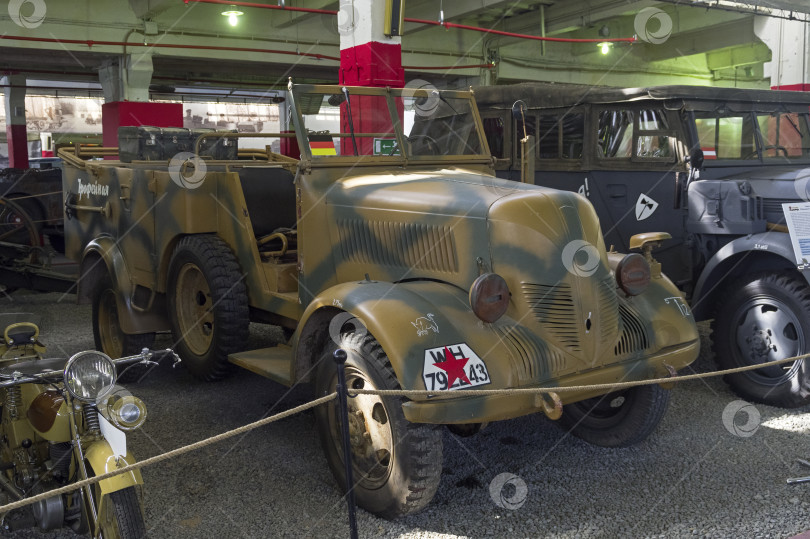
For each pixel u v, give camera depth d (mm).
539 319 3346
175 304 5012
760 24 13852
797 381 4520
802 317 4508
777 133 5777
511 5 15367
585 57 20562
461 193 3602
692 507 3314
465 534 3119
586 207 3549
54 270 8023
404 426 3053
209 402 4848
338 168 4270
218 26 15922
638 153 5719
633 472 3705
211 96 27406
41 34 13898
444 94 4637
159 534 3139
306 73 20094
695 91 5344
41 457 3090
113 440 2686
